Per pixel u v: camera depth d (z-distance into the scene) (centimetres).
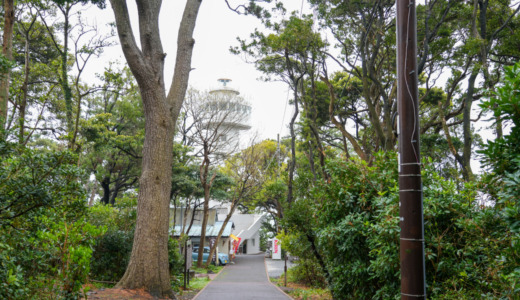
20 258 754
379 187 843
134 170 3631
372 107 1869
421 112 2705
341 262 938
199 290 1755
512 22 2003
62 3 1652
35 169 769
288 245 1891
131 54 1370
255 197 4378
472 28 1806
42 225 805
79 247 751
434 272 696
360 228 827
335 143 3581
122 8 1365
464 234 680
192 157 3425
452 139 2367
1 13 1962
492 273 528
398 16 522
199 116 3359
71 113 2105
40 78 2405
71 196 870
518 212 413
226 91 3647
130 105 3231
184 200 4194
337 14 2055
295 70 2392
